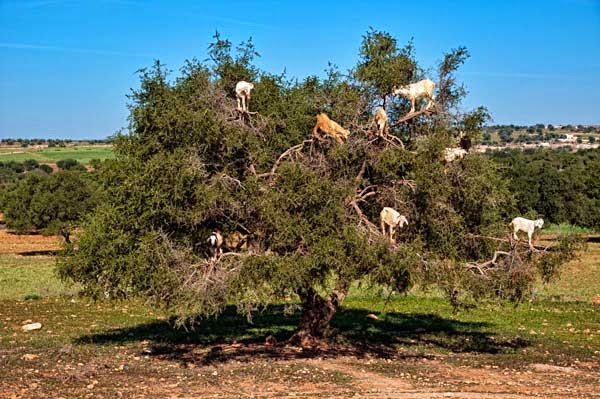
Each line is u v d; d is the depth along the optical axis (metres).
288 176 17.38
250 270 16.66
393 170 18.47
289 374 17.91
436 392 16.20
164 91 19.72
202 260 17.70
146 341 22.92
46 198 61.25
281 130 20.42
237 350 21.34
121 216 18.88
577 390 16.69
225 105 19.17
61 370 18.41
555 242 19.73
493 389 16.62
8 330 25.27
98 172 21.08
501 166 20.00
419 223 19.22
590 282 44.66
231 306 32.34
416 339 24.11
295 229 16.89
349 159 18.77
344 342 22.78
